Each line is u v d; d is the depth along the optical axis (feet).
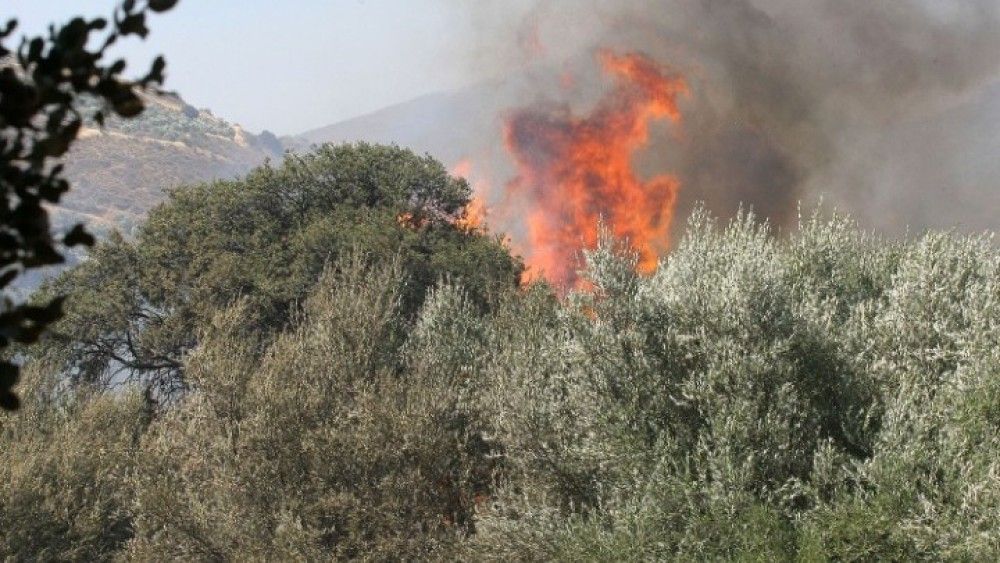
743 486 47.98
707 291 53.31
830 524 45.24
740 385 50.49
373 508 68.69
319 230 144.97
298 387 76.07
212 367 76.38
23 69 10.49
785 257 62.13
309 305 91.35
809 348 52.34
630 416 53.01
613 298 54.70
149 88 11.21
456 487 69.72
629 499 52.01
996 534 41.39
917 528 43.45
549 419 58.54
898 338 52.85
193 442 75.41
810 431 51.49
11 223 10.53
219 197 156.66
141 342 135.13
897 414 47.85
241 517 71.20
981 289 52.54
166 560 70.54
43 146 10.56
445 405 70.85
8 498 70.85
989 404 45.09
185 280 143.02
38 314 10.50
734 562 47.44
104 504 77.20
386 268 96.89
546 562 53.62
